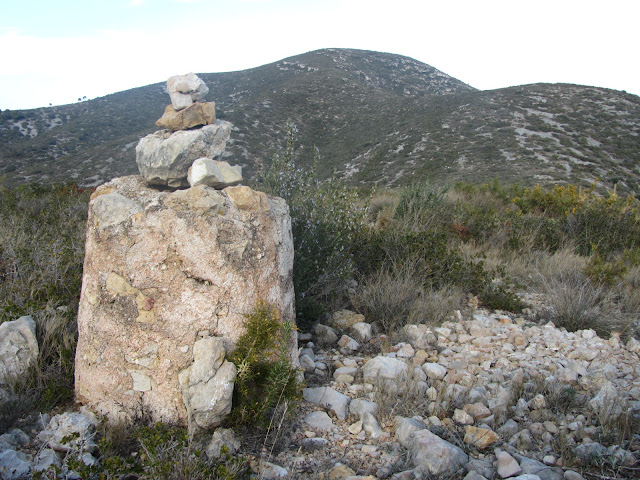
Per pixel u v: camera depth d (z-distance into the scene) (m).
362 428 3.11
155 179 3.43
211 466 2.52
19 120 50.09
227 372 2.80
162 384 2.90
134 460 2.59
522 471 2.65
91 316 2.98
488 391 3.61
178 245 2.93
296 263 4.77
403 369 3.81
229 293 3.02
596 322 5.05
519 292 6.29
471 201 13.04
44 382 3.29
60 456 2.60
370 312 5.19
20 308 3.89
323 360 4.18
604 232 8.77
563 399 3.40
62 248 5.23
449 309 5.33
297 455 2.81
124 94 67.56
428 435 2.83
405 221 7.42
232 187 3.24
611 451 2.75
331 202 5.50
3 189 10.27
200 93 3.71
